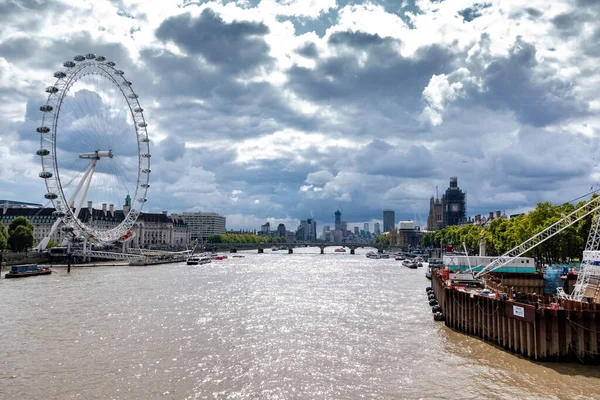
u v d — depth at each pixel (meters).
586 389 49.38
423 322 82.69
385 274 183.62
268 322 82.81
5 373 55.09
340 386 50.94
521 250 119.56
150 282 145.75
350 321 83.56
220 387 50.62
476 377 53.22
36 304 99.94
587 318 56.22
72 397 48.03
